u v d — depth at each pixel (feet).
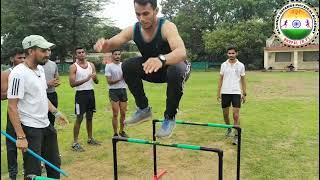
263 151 22.00
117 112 23.59
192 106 40.24
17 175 17.49
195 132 26.81
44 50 13.52
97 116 33.42
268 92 55.42
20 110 13.53
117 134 24.06
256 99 46.73
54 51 137.28
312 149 22.39
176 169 19.17
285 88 61.36
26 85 13.38
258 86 65.82
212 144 23.56
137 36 9.19
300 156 21.04
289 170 18.76
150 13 8.66
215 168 19.27
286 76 95.76
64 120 15.52
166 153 21.72
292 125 29.25
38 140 13.73
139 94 10.32
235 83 23.79
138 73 9.92
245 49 142.10
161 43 8.92
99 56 136.98
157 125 28.71
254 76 97.25
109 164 19.84
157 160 20.51
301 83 71.56
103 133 26.40
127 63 9.94
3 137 24.67
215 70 138.92
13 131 15.90
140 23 9.07
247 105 40.81
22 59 16.74
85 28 135.85
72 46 137.69
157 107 38.70
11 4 130.62
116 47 9.52
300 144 23.50
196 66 149.89
